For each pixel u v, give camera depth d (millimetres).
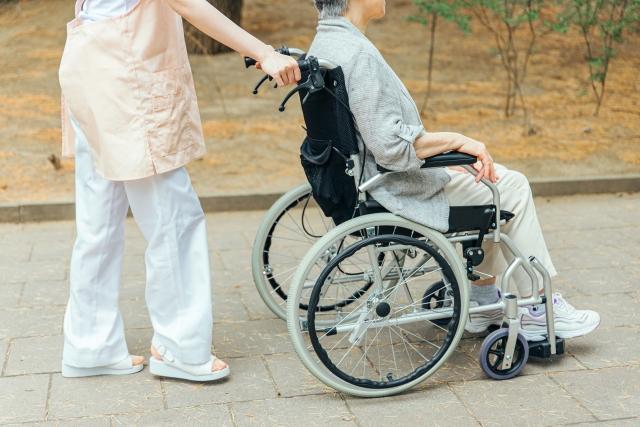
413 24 11938
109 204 3787
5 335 4355
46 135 7992
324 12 3645
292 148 7820
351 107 3488
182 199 3730
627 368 3984
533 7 9125
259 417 3600
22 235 5945
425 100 8891
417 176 3670
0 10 11766
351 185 3715
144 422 3559
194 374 3848
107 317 3906
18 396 3762
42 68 9883
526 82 9914
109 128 3547
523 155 7648
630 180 6859
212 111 8742
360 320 3730
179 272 3766
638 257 5449
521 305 3857
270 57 3387
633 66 10516
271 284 4457
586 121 8641
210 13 3379
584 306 4699
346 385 3686
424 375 3768
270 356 4152
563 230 5996
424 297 4172
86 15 3543
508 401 3703
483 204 3934
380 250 3645
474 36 11562
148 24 3496
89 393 3793
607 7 9023
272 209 4293
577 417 3566
